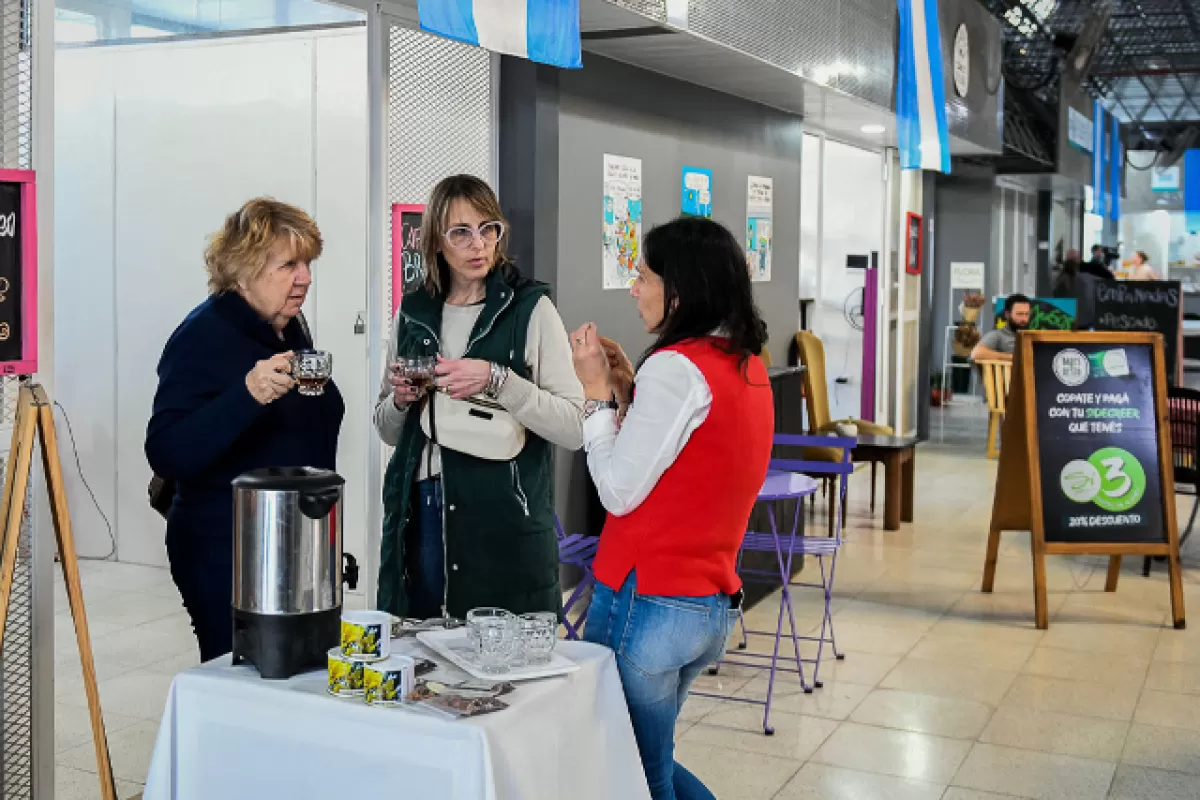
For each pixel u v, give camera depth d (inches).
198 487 115.9
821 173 395.5
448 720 83.2
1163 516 237.0
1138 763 163.8
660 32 226.7
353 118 226.7
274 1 230.4
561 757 91.6
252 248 114.3
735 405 99.5
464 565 121.3
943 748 168.4
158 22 240.4
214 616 116.4
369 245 198.7
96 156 249.1
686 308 101.0
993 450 449.1
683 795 113.8
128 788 149.6
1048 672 203.0
